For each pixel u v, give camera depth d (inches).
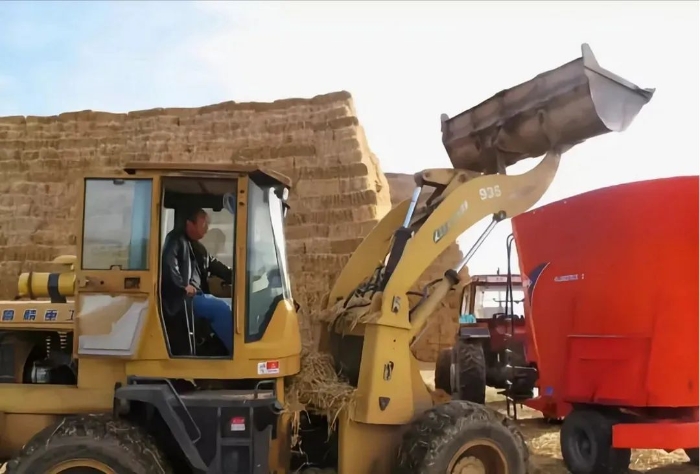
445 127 285.9
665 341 245.3
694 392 245.3
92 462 179.8
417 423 212.4
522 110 251.8
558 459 298.7
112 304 199.5
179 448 204.5
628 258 252.5
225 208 211.6
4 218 791.1
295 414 224.1
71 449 179.3
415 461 202.8
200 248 219.3
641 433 242.2
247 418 195.2
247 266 205.9
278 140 745.6
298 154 734.5
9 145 820.0
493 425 208.2
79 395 205.2
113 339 197.3
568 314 279.4
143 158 781.3
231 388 207.8
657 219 247.4
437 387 416.5
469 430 205.2
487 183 243.8
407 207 272.7
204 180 206.7
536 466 283.9
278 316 211.6
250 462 194.1
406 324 224.4
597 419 259.3
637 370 249.9
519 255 322.7
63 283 225.1
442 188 253.3
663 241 246.4
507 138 258.1
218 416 194.1
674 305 244.8
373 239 276.7
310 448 242.8
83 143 810.8
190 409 194.1
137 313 199.0
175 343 205.6
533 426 380.5
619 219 255.8
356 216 694.5
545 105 242.8
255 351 203.9
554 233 290.2
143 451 183.5
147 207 202.5
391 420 218.2
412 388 230.1
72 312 223.9
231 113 775.1
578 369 270.4
